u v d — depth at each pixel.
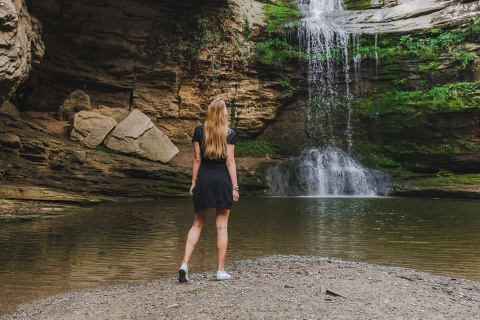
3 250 8.12
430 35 27.48
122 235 9.82
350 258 7.51
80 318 4.03
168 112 26.42
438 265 6.97
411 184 22.42
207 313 3.85
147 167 20.50
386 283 4.93
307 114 28.19
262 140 28.05
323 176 23.95
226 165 5.39
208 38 27.20
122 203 17.08
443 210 15.06
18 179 17.05
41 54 18.69
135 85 26.17
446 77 26.06
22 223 11.63
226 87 27.61
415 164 25.12
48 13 24.19
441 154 24.48
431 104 25.30
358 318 3.67
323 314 3.75
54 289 5.61
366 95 27.89
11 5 13.11
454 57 25.89
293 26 28.91
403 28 28.09
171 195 19.84
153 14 26.33
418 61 27.03
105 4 25.09
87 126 21.17
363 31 28.72
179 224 11.53
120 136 21.38
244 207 16.11
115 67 25.78
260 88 28.11
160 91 26.61
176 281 5.40
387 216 13.41
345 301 4.12
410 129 25.62
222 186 5.31
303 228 10.96
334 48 28.77
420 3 28.58
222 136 5.34
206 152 5.35
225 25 27.69
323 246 8.59
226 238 5.36
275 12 29.89
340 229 10.81
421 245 8.69
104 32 25.19
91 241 9.09
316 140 27.48
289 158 26.39
